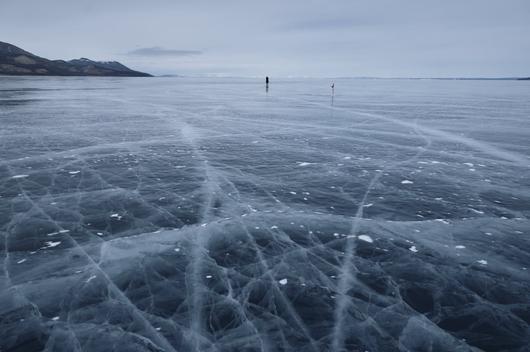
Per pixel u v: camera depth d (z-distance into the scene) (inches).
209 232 340.2
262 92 2861.7
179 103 1721.2
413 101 1988.2
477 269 285.4
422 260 297.9
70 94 2213.3
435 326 221.8
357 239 332.2
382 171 552.4
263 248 313.6
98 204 400.5
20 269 276.7
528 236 341.1
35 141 726.5
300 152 679.1
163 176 507.2
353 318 228.4
